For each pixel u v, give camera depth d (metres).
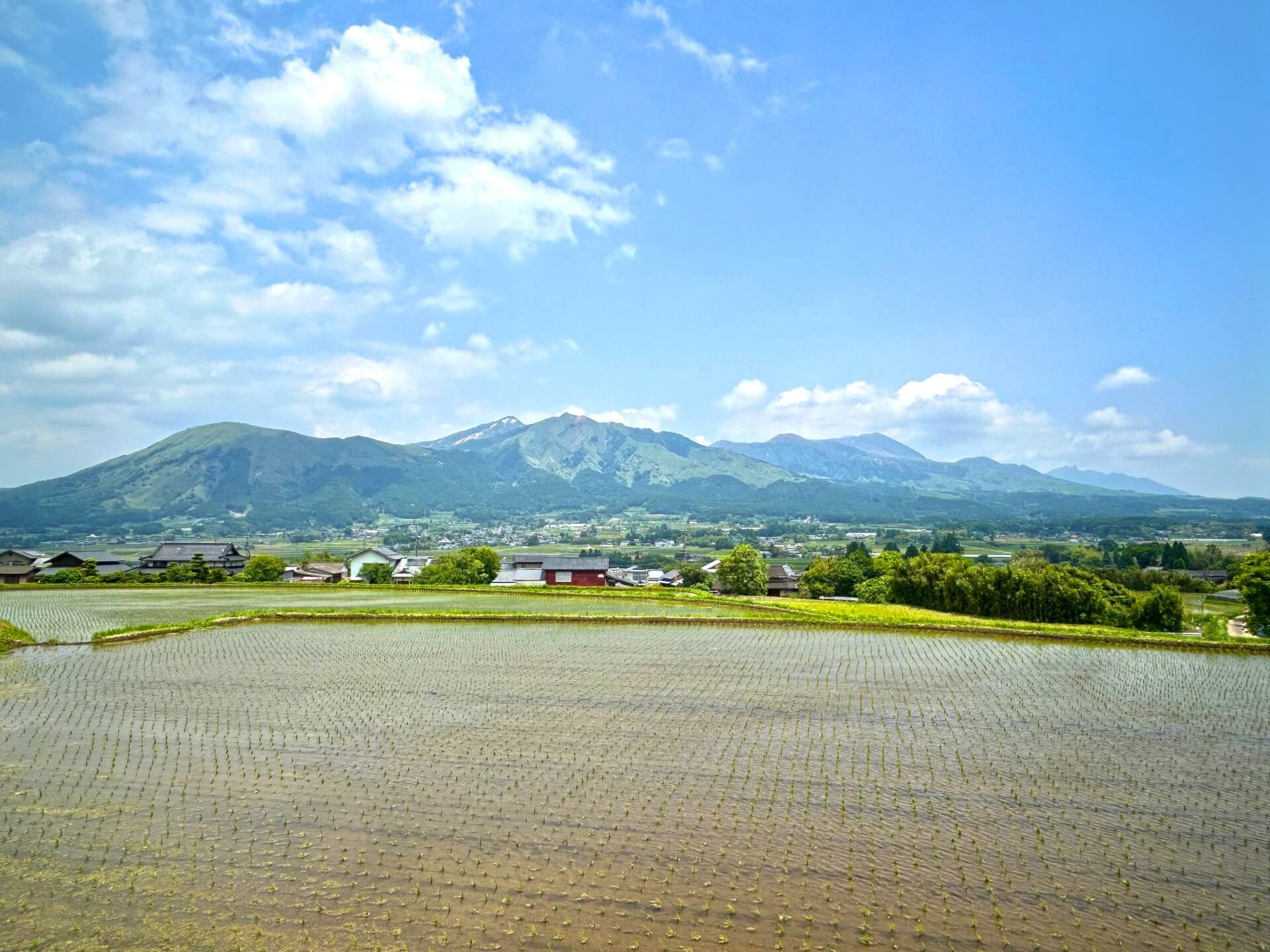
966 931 15.90
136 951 14.84
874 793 23.30
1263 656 48.34
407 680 38.97
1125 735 29.80
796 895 17.20
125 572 107.12
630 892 17.22
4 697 35.09
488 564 124.50
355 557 145.38
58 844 19.39
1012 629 57.91
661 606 74.56
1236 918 16.58
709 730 29.94
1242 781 24.83
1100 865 18.84
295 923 15.84
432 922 15.92
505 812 21.56
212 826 20.50
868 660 45.41
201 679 39.12
